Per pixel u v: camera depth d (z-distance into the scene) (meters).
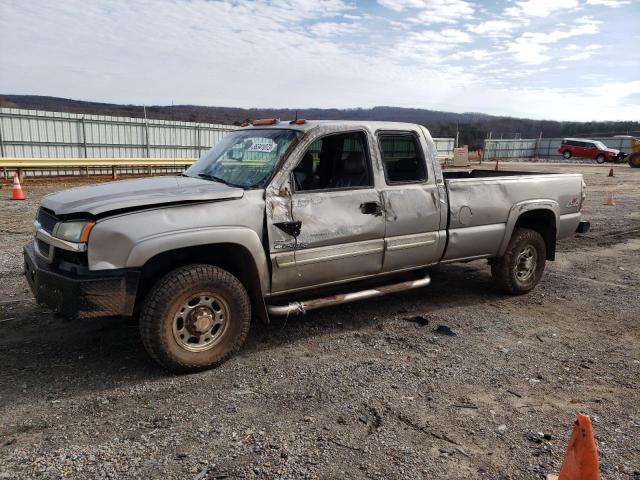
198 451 3.02
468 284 6.86
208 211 3.98
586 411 3.60
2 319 5.06
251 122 5.41
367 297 4.98
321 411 3.51
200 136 28.83
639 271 7.72
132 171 24.78
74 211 3.73
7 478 2.73
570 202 6.59
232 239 4.02
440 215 5.30
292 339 4.81
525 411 3.58
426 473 2.86
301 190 4.48
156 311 3.81
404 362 4.35
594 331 5.21
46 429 3.22
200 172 4.98
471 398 3.74
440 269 7.65
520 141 51.16
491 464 2.96
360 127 4.81
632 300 6.26
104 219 3.68
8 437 3.12
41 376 3.94
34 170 20.88
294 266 4.40
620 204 15.51
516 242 6.08
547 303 6.11
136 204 3.75
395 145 5.06
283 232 4.30
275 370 4.14
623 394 3.86
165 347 3.87
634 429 3.37
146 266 3.94
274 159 4.42
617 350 4.72
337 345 4.69
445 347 4.71
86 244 3.66
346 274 4.78
